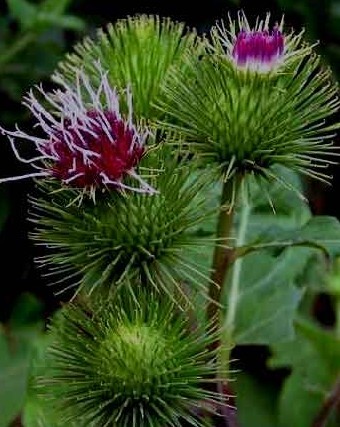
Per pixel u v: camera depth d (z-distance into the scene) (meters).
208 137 0.24
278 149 0.24
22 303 0.37
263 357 0.35
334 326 0.40
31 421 0.25
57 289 0.39
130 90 0.24
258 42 0.24
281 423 0.33
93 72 0.26
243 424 0.34
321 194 0.41
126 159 0.23
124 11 0.44
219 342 0.24
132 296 0.23
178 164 0.24
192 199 0.24
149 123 0.24
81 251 0.24
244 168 0.24
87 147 0.23
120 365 0.23
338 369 0.33
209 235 0.24
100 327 0.24
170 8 0.44
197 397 0.23
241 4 0.44
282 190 0.28
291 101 0.24
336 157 0.40
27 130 0.41
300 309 0.37
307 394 0.33
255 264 0.29
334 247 0.24
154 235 0.23
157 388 0.23
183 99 0.24
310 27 0.42
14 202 0.41
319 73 0.24
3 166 0.40
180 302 0.24
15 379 0.33
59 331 0.24
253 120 0.23
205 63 0.24
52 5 0.39
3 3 0.43
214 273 0.24
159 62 0.25
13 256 0.41
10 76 0.41
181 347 0.23
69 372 0.23
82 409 0.23
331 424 0.32
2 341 0.35
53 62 0.41
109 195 0.23
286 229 0.25
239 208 0.28
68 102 0.23
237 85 0.24
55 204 0.24
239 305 0.28
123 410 0.23
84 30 0.43
